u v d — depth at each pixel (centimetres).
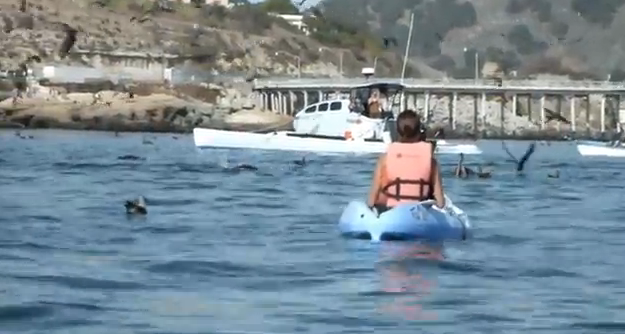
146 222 7338
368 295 4594
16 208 8244
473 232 6944
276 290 4691
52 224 7119
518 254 5959
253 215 7975
